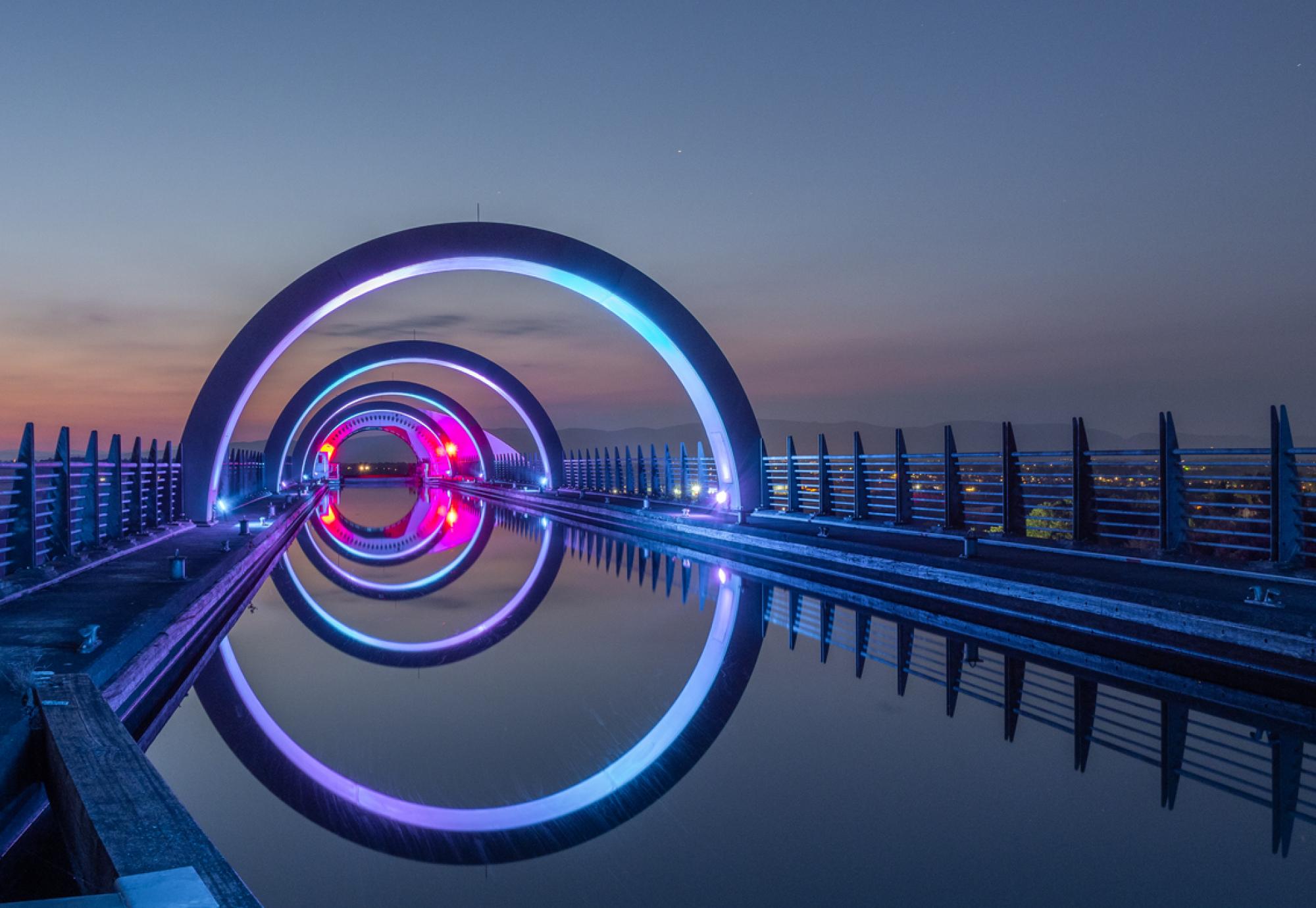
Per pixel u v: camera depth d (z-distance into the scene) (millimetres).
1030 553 9977
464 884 3650
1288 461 7660
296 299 16250
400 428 68438
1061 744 5180
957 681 6625
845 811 4285
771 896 3441
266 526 16531
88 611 7070
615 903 3439
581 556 15922
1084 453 9883
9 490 8398
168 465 15688
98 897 2098
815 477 16422
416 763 5211
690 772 4914
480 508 32812
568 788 4746
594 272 17031
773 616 9508
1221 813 4172
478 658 7961
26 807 3814
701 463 21500
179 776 5023
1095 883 3475
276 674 7516
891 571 10281
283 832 4254
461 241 16688
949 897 3379
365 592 12383
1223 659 6172
